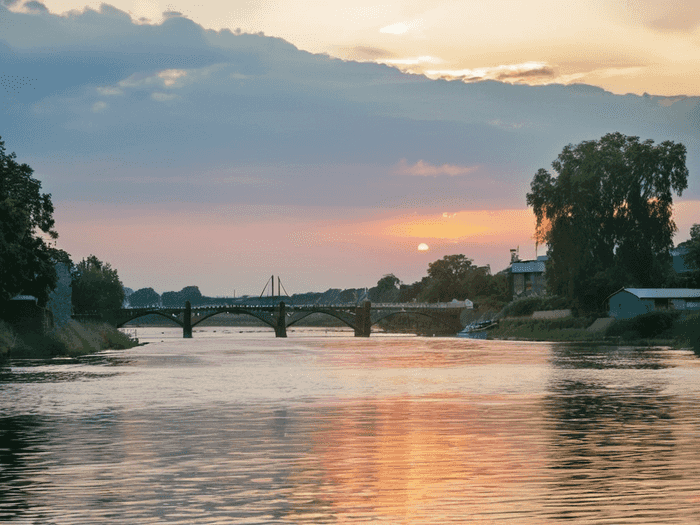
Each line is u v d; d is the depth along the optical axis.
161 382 77.50
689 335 153.00
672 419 48.12
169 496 28.30
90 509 26.50
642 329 176.50
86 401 59.66
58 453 36.75
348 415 50.72
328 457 35.69
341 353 153.62
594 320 195.62
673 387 69.81
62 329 147.12
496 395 63.59
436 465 33.75
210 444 39.25
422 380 80.00
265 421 47.84
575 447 37.97
